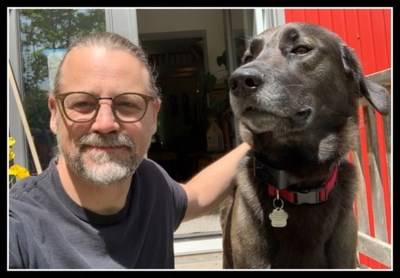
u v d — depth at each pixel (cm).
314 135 64
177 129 248
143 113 52
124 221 52
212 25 210
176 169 227
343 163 67
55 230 49
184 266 118
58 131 51
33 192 52
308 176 62
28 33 127
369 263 101
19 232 46
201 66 235
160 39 215
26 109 128
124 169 50
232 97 60
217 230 137
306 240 61
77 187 50
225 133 202
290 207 61
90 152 50
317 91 64
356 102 70
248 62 68
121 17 129
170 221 61
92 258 49
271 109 60
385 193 90
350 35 124
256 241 62
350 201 65
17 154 125
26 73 128
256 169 64
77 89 49
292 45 65
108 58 50
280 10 133
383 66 108
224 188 73
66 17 128
